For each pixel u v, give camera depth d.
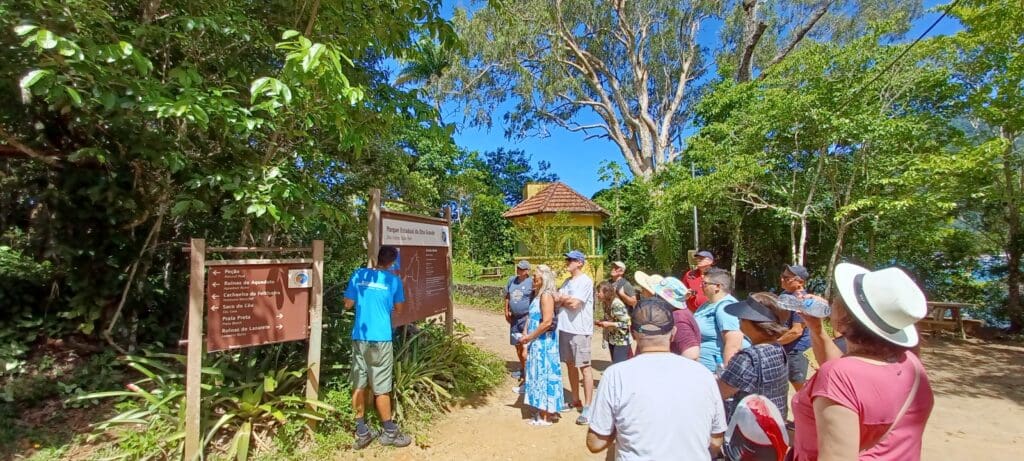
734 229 14.70
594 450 2.18
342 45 4.85
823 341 2.71
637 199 16.27
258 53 5.46
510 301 6.16
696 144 13.38
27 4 3.51
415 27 5.30
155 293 5.55
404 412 4.88
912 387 1.64
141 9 4.63
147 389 4.47
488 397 5.82
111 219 4.79
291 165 4.89
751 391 2.67
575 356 5.13
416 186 8.62
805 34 19.67
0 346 4.38
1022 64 8.37
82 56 3.17
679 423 1.99
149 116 4.22
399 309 4.51
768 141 11.49
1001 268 12.57
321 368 5.01
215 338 3.82
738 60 20.67
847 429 1.57
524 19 19.44
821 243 13.72
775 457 2.26
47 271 4.97
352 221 6.65
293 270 4.27
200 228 5.89
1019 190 10.88
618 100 23.64
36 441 3.71
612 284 5.91
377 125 4.95
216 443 3.88
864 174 10.66
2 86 4.11
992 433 5.16
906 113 10.71
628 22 22.52
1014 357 9.12
